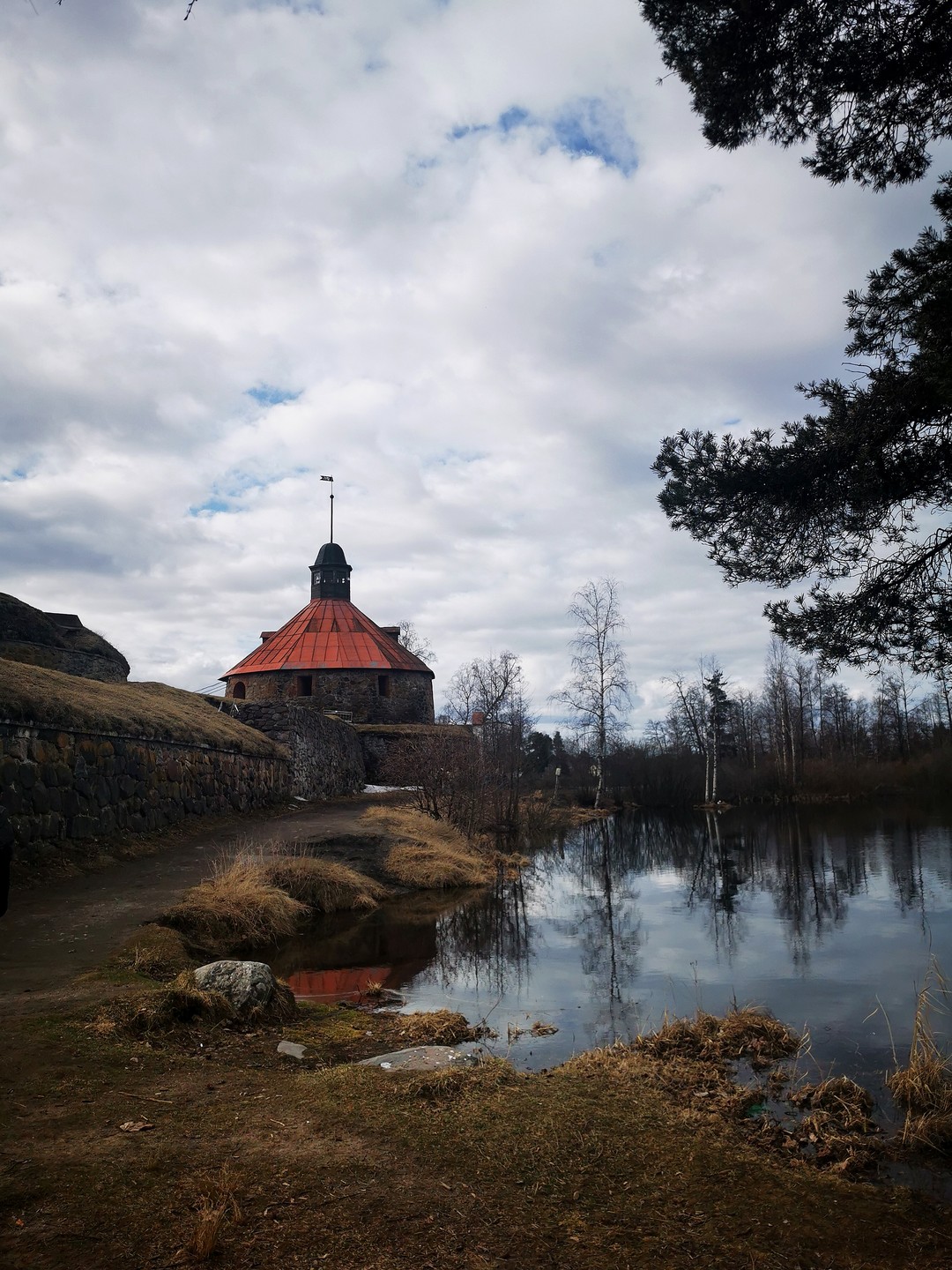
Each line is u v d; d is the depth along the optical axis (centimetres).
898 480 722
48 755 1213
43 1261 292
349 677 4119
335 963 1026
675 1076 595
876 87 657
